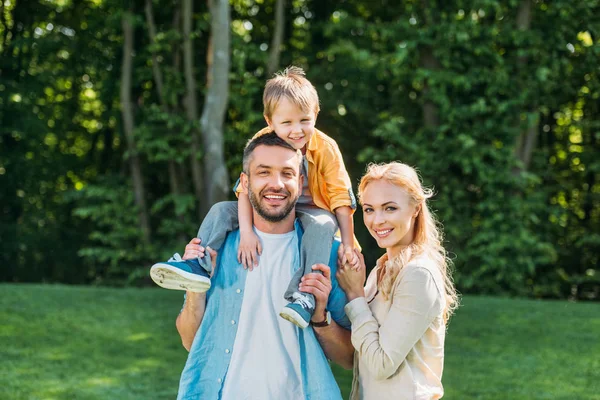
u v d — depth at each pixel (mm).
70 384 6062
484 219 14180
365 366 2963
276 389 2953
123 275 15039
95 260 17125
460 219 14039
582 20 14430
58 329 8000
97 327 8211
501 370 6793
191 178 15594
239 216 3111
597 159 16000
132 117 14711
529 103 14383
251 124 15062
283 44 16453
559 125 16906
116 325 8367
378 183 2949
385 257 3117
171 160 14789
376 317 2988
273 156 2936
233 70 14844
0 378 6109
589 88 15156
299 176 3096
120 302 9727
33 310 8773
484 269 13617
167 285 2924
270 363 2973
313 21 16609
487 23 14672
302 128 3150
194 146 14312
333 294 3055
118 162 18141
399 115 15344
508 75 14195
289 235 3117
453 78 13828
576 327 8797
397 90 15344
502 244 13562
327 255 3031
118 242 14445
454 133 14055
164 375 6461
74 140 18641
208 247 3035
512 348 7688
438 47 14023
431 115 14492
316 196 3248
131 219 14562
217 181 14008
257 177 2945
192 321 3102
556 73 14258
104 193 14633
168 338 7879
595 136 16297
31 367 6535
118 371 6547
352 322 2951
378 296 3053
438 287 2863
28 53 16859
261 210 2969
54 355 6988
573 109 16609
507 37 14094
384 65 14445
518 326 8781
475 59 14250
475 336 8227
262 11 16750
